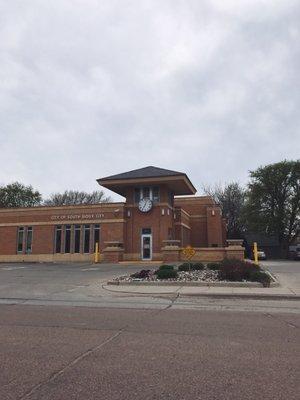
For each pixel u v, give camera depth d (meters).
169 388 4.91
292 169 54.62
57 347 6.86
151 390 4.84
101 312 10.90
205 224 48.12
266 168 55.81
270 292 14.77
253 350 6.69
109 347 6.87
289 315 10.52
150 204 37.34
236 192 69.38
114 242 35.94
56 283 18.53
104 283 18.28
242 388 4.91
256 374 5.43
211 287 16.38
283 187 55.53
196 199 48.91
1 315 10.31
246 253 57.12
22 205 65.94
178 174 36.12
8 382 5.09
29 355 6.34
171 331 8.24
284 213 54.84
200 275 18.89
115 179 37.25
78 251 38.69
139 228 37.59
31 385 4.99
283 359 6.15
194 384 5.04
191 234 48.16
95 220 38.47
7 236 40.97
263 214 55.69
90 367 5.73
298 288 16.05
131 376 5.35
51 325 8.88
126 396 4.65
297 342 7.28
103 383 5.08
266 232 56.75
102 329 8.43
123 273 23.20
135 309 11.54
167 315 10.39
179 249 32.62
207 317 10.09
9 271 25.08
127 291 15.55
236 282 16.77
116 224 37.81
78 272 24.20
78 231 39.03
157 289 15.95
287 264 32.34
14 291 15.91
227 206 68.88
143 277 18.80
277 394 4.71
